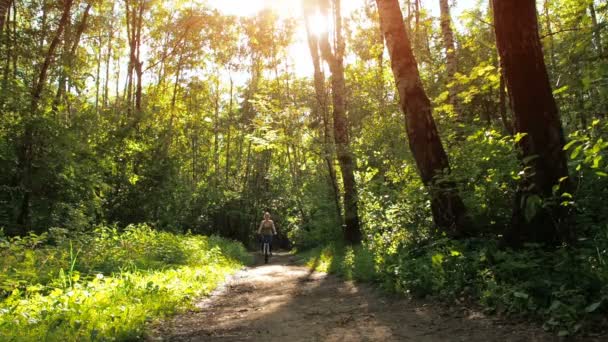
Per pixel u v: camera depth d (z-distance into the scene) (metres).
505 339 4.41
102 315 5.43
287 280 11.11
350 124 18.73
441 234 8.35
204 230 35.47
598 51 6.09
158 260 11.87
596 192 6.97
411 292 7.01
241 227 39.62
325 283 9.91
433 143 8.73
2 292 6.51
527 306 4.93
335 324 5.75
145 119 22.19
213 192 34.50
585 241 6.11
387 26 9.34
